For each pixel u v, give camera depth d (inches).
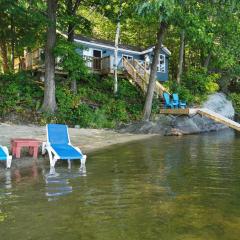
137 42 1669.5
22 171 379.2
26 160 439.8
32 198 269.0
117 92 1079.0
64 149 429.1
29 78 1019.9
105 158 474.3
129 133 847.1
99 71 1203.9
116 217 222.2
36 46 1125.7
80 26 1038.4
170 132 868.6
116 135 784.3
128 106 1031.6
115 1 982.4
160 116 994.7
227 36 1147.3
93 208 241.8
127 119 972.6
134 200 261.6
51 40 893.8
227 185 310.3
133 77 1168.8
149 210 236.2
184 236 189.9
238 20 923.4
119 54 1371.8
